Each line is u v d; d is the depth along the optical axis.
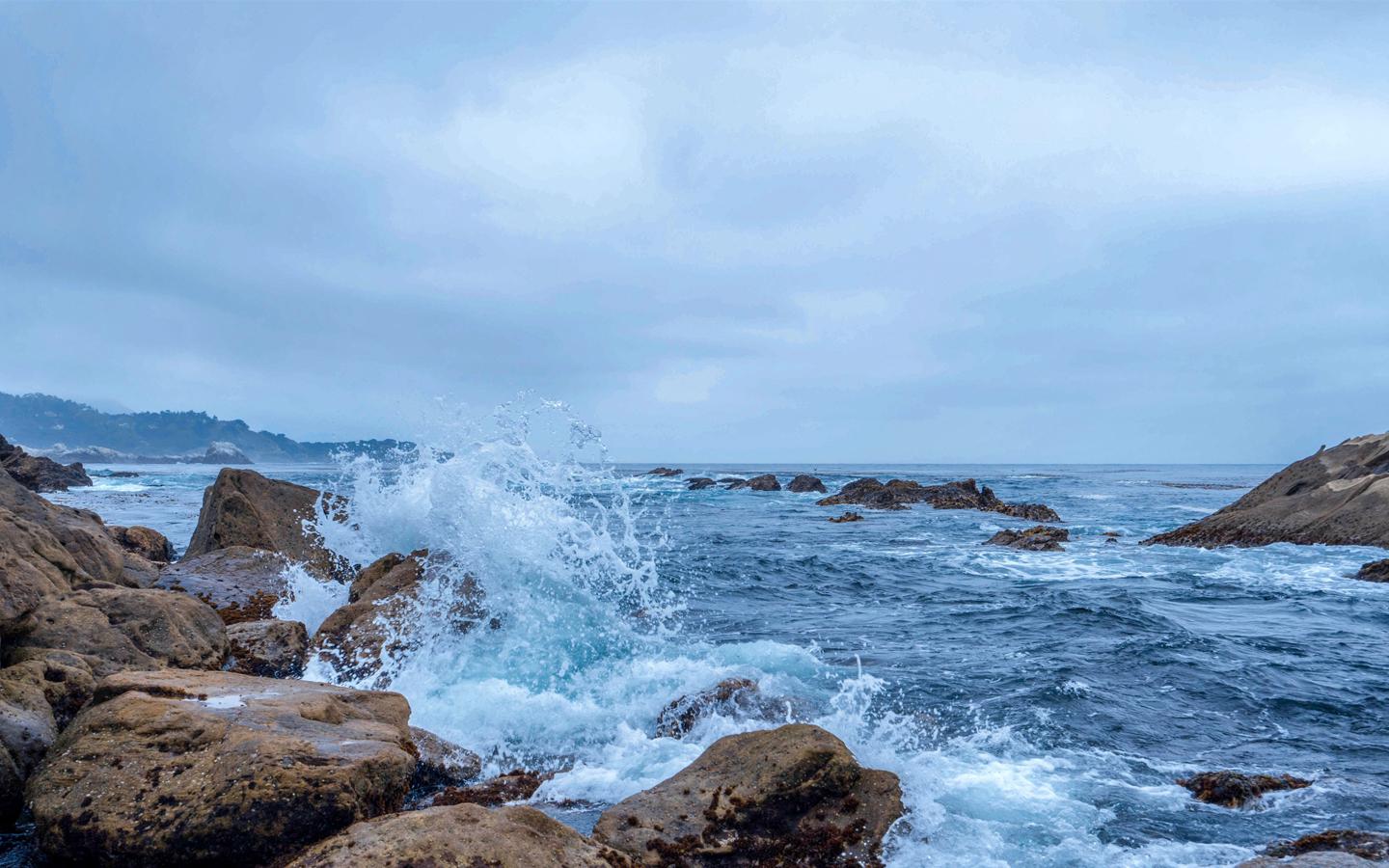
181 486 60.59
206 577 10.83
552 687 8.73
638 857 5.01
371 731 5.58
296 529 13.30
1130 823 5.69
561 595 11.12
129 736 5.05
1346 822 5.69
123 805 4.57
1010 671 9.48
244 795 4.52
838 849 5.24
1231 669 9.55
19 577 6.93
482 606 10.35
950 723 7.78
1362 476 20.94
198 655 7.70
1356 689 8.86
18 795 5.07
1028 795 6.14
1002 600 14.39
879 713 8.04
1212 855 5.22
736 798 5.48
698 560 19.42
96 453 196.88
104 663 6.62
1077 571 18.28
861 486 40.66
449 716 7.87
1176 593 15.11
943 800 6.00
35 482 48.03
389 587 10.38
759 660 9.71
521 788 6.39
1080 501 44.09
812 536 25.84
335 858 4.02
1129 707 8.26
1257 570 17.73
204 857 4.43
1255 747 7.20
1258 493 23.42
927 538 25.39
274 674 8.31
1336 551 19.00
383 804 4.98
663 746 7.24
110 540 9.76
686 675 8.95
